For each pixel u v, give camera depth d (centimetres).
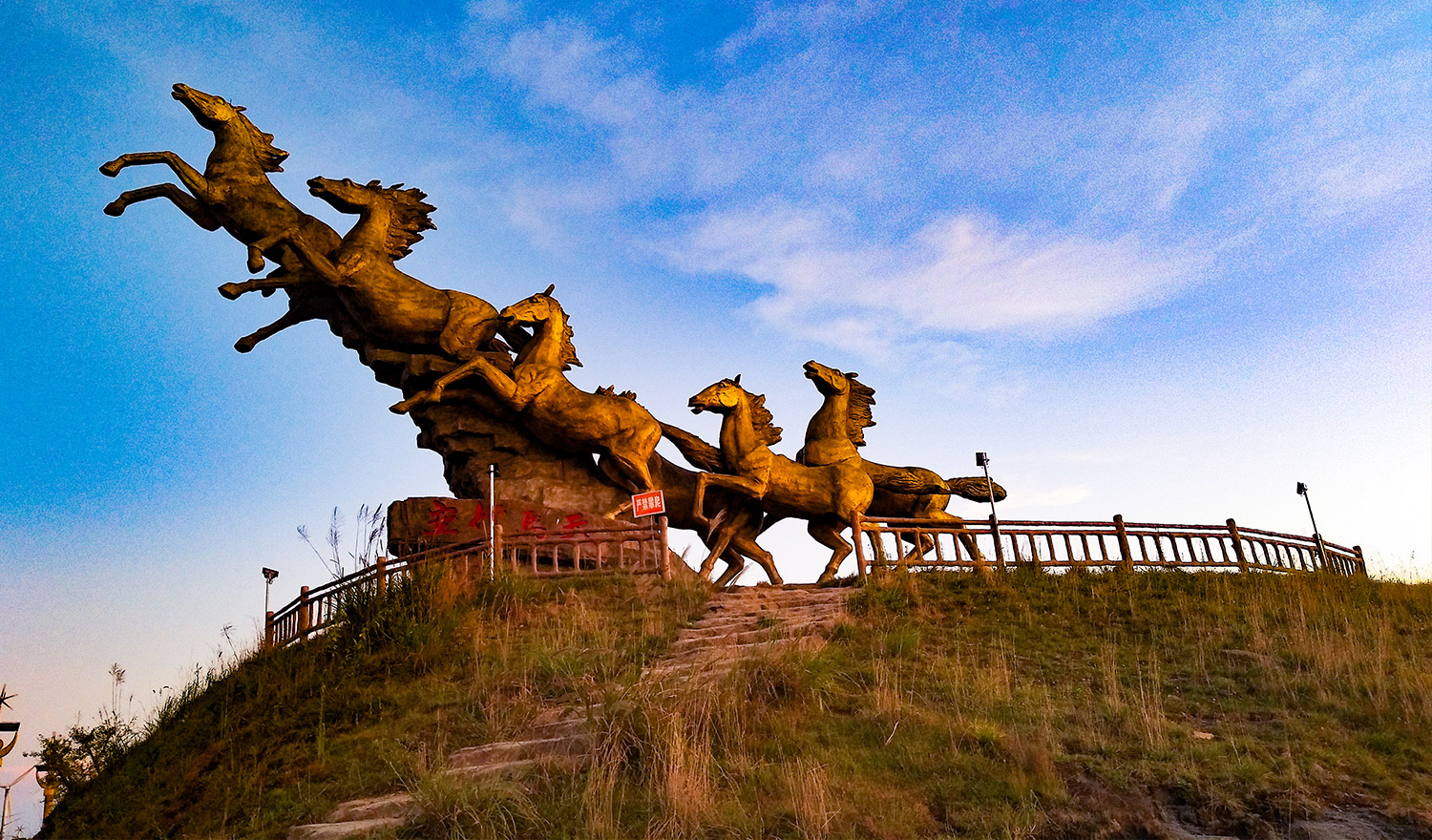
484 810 752
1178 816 771
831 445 1988
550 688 1065
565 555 1722
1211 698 1016
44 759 1219
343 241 1845
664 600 1442
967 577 1527
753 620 1322
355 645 1205
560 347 1875
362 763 909
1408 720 927
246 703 1154
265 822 820
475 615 1288
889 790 787
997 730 883
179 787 980
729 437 1922
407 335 1830
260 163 1859
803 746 861
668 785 762
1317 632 1208
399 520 1620
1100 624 1302
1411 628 1292
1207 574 1548
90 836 948
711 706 902
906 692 1008
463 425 1819
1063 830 741
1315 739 900
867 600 1394
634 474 1831
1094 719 940
